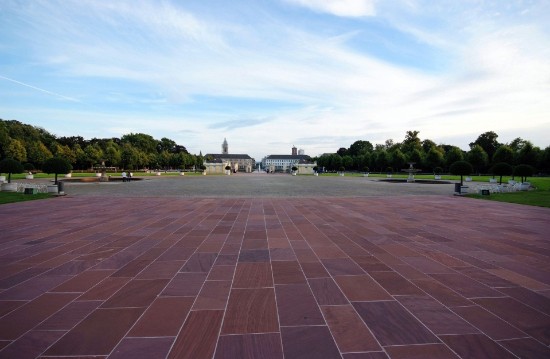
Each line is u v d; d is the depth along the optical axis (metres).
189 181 37.22
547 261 5.87
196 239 7.61
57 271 5.20
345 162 92.25
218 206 14.02
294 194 20.38
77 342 3.08
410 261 5.84
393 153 74.12
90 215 11.27
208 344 3.05
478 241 7.49
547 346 3.02
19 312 3.72
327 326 3.41
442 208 13.67
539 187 24.70
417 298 4.16
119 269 5.31
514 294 4.30
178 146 133.00
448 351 2.94
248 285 4.61
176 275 5.03
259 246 6.95
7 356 2.84
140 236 7.91
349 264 5.65
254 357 2.84
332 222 10.09
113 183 31.77
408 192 22.39
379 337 3.18
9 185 20.06
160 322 3.49
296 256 6.15
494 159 49.28
